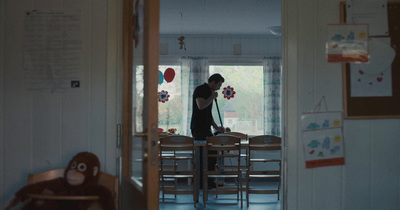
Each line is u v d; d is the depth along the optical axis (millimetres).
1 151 2875
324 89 3002
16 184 2883
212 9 5562
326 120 2998
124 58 2867
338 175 3000
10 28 2896
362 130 3018
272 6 5406
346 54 3004
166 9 5562
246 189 4984
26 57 2898
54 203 2455
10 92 2887
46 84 2902
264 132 7273
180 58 7273
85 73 2912
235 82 7434
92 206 2637
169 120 7254
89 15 2922
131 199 2695
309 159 2979
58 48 2902
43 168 2896
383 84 3014
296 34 2992
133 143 2711
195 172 4973
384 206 3020
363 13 3016
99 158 2902
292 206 2971
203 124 5594
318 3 3008
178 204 5090
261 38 7387
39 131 2898
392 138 3025
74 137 2904
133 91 2711
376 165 3021
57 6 2912
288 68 2990
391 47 3020
